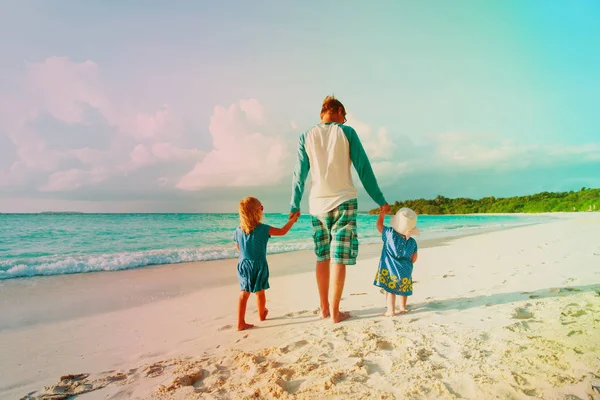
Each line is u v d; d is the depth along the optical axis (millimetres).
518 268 6125
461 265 7238
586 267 5648
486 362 2188
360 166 3562
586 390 1748
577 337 2441
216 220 31438
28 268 7566
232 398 1994
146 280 6680
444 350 2473
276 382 2092
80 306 4699
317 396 1915
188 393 2098
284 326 3506
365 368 2229
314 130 3588
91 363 2793
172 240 15703
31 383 2441
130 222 27359
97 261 8664
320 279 3646
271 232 3715
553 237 12891
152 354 2955
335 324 3359
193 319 4020
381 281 3639
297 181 3693
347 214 3438
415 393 1885
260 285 3631
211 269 8094
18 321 4012
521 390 1808
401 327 3053
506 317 3080
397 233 3686
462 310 3502
